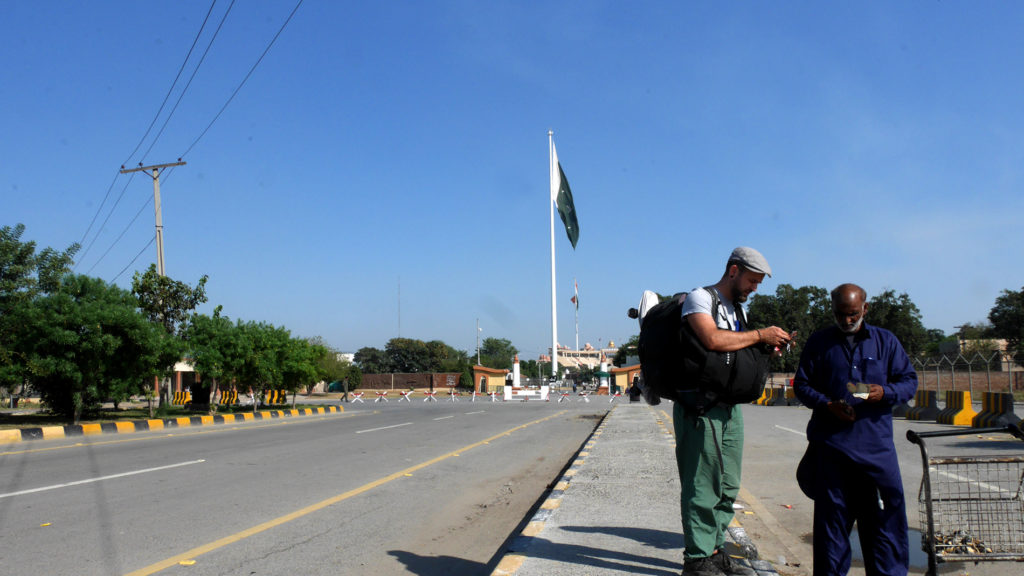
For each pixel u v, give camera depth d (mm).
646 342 3865
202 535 5965
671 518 5695
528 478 9734
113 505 7191
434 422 21031
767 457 11570
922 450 4172
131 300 19516
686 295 3877
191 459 11109
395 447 13250
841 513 3451
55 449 12672
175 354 20375
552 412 27375
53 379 18281
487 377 58875
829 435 3482
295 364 27406
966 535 4328
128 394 20000
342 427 18828
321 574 4949
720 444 3697
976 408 22172
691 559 3732
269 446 13312
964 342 47062
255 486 8492
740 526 5500
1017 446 12734
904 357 3486
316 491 8219
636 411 23562
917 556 5375
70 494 7797
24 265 20453
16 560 5105
